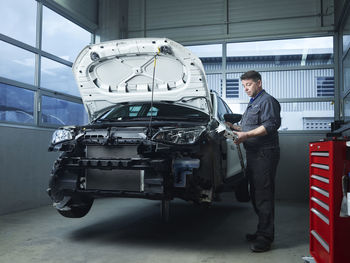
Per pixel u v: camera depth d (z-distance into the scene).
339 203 1.67
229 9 6.05
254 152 2.60
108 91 3.19
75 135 2.60
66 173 2.51
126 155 2.37
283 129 5.79
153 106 3.25
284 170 5.67
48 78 4.74
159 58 2.88
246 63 6.03
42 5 4.59
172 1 6.32
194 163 2.33
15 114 4.10
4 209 3.78
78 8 5.38
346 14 4.88
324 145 1.85
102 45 2.90
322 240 1.89
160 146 2.27
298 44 5.86
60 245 2.56
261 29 5.89
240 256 2.34
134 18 6.48
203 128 2.44
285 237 2.93
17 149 3.97
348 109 4.97
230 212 4.12
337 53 5.59
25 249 2.45
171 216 3.79
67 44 5.24
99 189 2.42
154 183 2.25
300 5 5.76
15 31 4.12
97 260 2.22
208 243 2.66
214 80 6.14
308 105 5.73
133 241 2.69
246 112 2.76
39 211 3.98
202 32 6.16
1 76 3.88
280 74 5.89
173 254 2.36
